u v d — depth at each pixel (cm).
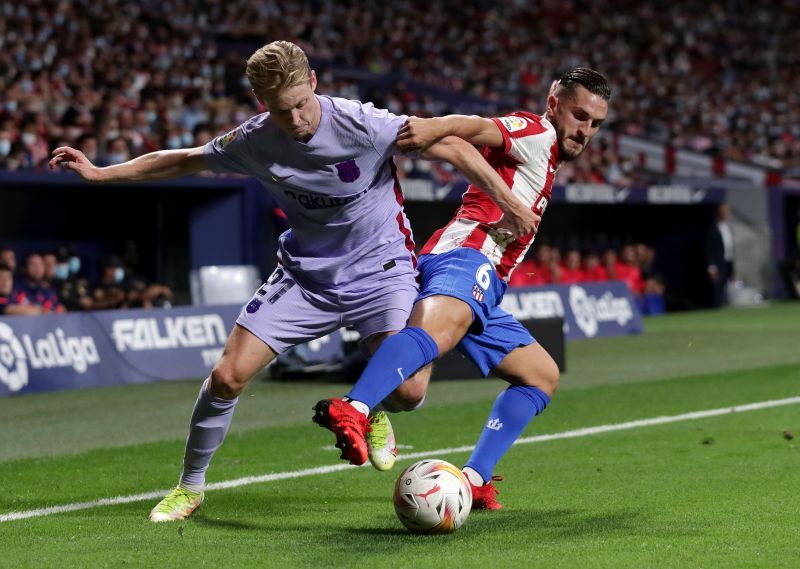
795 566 496
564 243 2775
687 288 2842
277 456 880
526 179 604
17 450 957
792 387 1256
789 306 2773
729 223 3000
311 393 1332
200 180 2009
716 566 497
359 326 619
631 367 1534
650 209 2898
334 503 680
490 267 600
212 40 3159
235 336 610
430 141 562
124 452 916
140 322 1512
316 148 566
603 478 744
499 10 4259
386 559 515
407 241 623
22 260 1975
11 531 611
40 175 1820
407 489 567
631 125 3553
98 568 509
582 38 4278
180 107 2312
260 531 591
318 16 3581
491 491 639
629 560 508
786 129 4016
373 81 3212
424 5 4038
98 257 2072
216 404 612
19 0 2594
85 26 2612
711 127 3828
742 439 905
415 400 599
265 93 542
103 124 1994
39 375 1377
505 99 3547
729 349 1747
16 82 2102
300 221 603
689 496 671
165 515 629
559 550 530
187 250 2125
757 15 4816
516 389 630
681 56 4347
